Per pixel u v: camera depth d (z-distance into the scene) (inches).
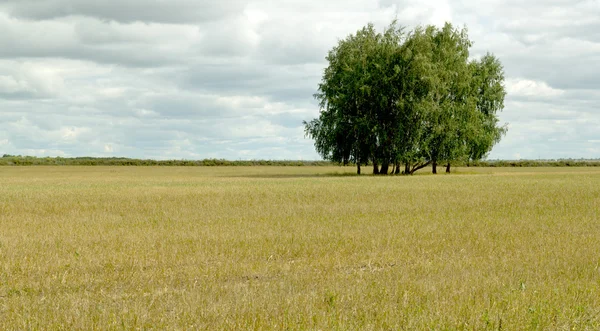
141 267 429.4
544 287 348.2
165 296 335.3
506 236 597.9
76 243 555.5
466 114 2556.6
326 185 1637.6
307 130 2632.9
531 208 932.6
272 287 354.6
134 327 270.4
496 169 4335.6
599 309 298.2
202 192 1359.5
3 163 5620.1
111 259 459.8
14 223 745.6
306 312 290.8
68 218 816.3
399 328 267.7
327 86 2613.2
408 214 847.7
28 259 460.8
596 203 1013.2
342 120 2496.3
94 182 2033.7
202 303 313.1
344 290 341.7
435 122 2428.6
